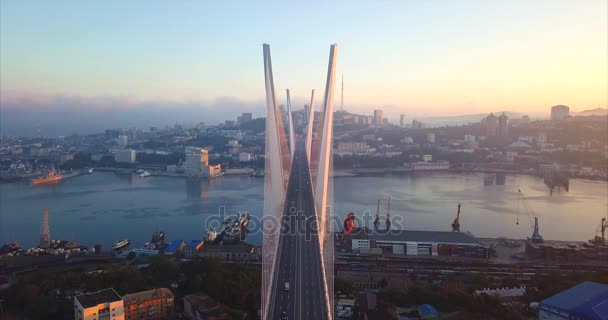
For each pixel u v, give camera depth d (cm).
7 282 16512
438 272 18250
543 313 12838
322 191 15262
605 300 12388
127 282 15062
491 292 15188
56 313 13162
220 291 14275
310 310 10512
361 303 13638
